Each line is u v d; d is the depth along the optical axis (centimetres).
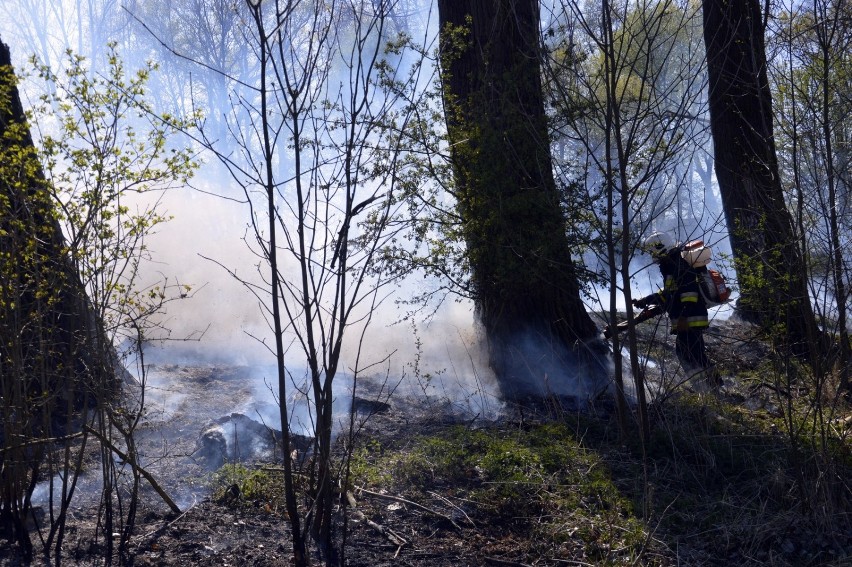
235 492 445
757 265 521
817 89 510
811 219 493
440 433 553
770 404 596
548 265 639
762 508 438
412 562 393
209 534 403
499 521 441
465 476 484
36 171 387
